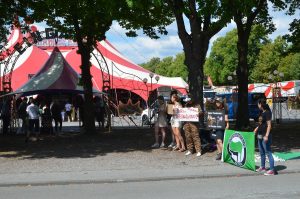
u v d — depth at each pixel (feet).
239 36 75.56
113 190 32.48
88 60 74.64
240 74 75.87
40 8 65.77
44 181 35.94
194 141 48.06
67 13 69.31
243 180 35.47
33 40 85.40
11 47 131.34
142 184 35.06
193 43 53.21
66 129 89.97
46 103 77.87
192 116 48.01
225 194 29.53
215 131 46.01
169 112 53.26
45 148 56.65
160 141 61.11
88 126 74.38
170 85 140.87
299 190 30.42
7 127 79.56
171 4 53.06
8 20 65.26
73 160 46.62
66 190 32.94
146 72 143.84
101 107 88.69
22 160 47.03
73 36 76.07
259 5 70.13
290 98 140.36
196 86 53.16
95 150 53.88
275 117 101.40
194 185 33.78
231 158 42.68
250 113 98.99
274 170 37.99
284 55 86.53
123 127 93.30
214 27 51.39
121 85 136.05
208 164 43.01
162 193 30.73
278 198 27.71
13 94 83.10
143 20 70.28
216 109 45.70
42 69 90.12
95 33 72.08
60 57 92.43
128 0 44.93
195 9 52.34
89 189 33.19
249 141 39.78
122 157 48.03
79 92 88.07
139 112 110.83
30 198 29.94
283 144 55.72
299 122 97.19
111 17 55.57
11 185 35.40
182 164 43.29
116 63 140.67
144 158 47.16
